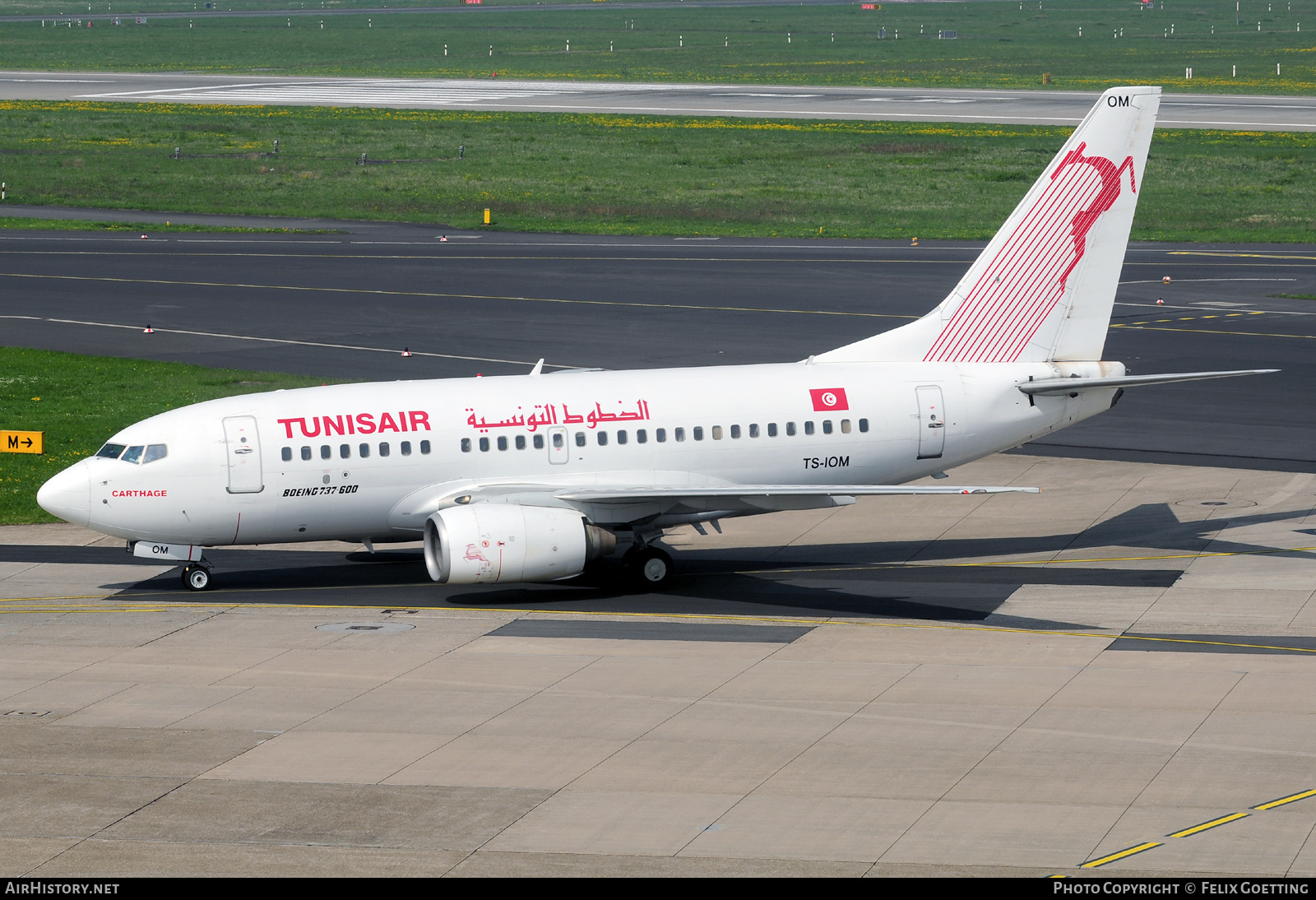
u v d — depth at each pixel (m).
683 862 70.12
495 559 110.81
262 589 121.38
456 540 110.00
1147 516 138.75
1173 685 93.75
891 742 85.00
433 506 117.12
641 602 116.50
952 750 83.56
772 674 97.62
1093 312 128.50
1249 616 108.75
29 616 113.50
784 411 122.38
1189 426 172.12
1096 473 155.00
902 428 124.19
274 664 101.19
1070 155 124.69
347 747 85.62
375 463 116.12
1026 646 102.81
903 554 130.00
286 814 76.38
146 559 130.75
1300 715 87.94
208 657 102.81
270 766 82.88
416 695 94.38
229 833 74.06
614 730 87.81
